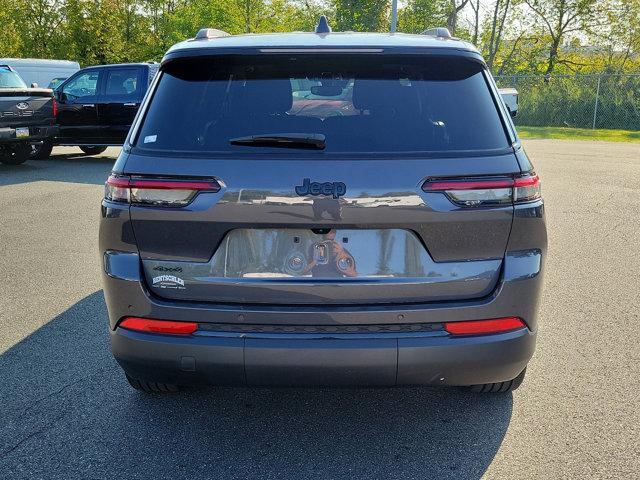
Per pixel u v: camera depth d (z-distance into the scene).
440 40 2.85
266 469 2.72
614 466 2.71
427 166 2.45
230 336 2.51
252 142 2.48
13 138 12.01
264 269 2.50
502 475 2.66
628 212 8.48
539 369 3.71
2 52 40.62
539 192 2.61
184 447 2.90
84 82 13.89
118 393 3.44
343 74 2.69
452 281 2.51
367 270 2.49
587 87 26.08
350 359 2.47
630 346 4.05
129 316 2.60
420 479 2.63
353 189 2.42
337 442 2.93
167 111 2.65
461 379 2.60
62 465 2.76
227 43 2.76
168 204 2.49
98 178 11.51
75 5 42.34
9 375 3.66
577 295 5.09
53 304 4.91
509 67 42.09
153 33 49.62
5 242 6.84
